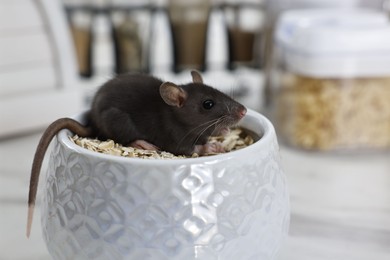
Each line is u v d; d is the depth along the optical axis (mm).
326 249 489
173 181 356
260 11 808
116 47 752
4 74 649
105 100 426
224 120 420
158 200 357
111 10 747
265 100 775
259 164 375
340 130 656
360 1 817
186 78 763
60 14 674
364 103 654
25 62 658
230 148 426
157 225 359
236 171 366
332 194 572
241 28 808
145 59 775
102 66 803
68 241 380
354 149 665
